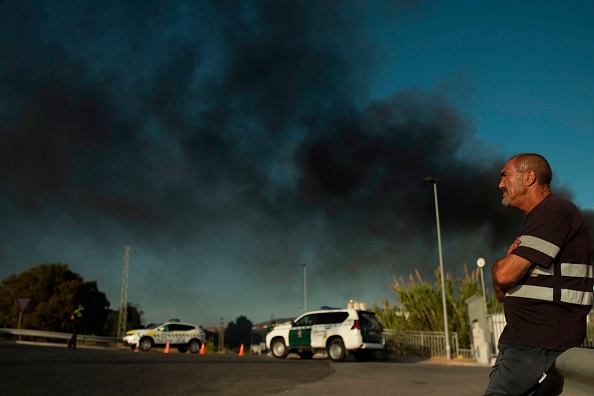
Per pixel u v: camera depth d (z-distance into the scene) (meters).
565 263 2.58
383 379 12.23
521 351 2.56
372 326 21.03
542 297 2.55
